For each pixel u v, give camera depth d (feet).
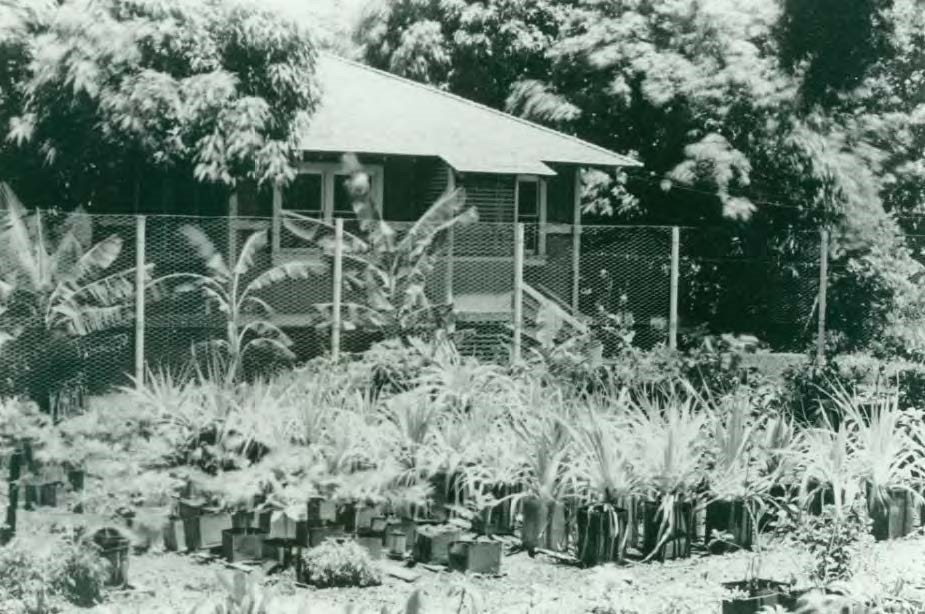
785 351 100.94
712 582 32.81
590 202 107.76
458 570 33.45
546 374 54.44
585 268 100.42
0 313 62.34
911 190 124.47
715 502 36.81
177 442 41.27
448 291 76.18
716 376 59.36
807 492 38.88
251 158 70.23
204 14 71.56
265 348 73.92
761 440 39.70
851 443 40.24
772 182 104.58
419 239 80.23
